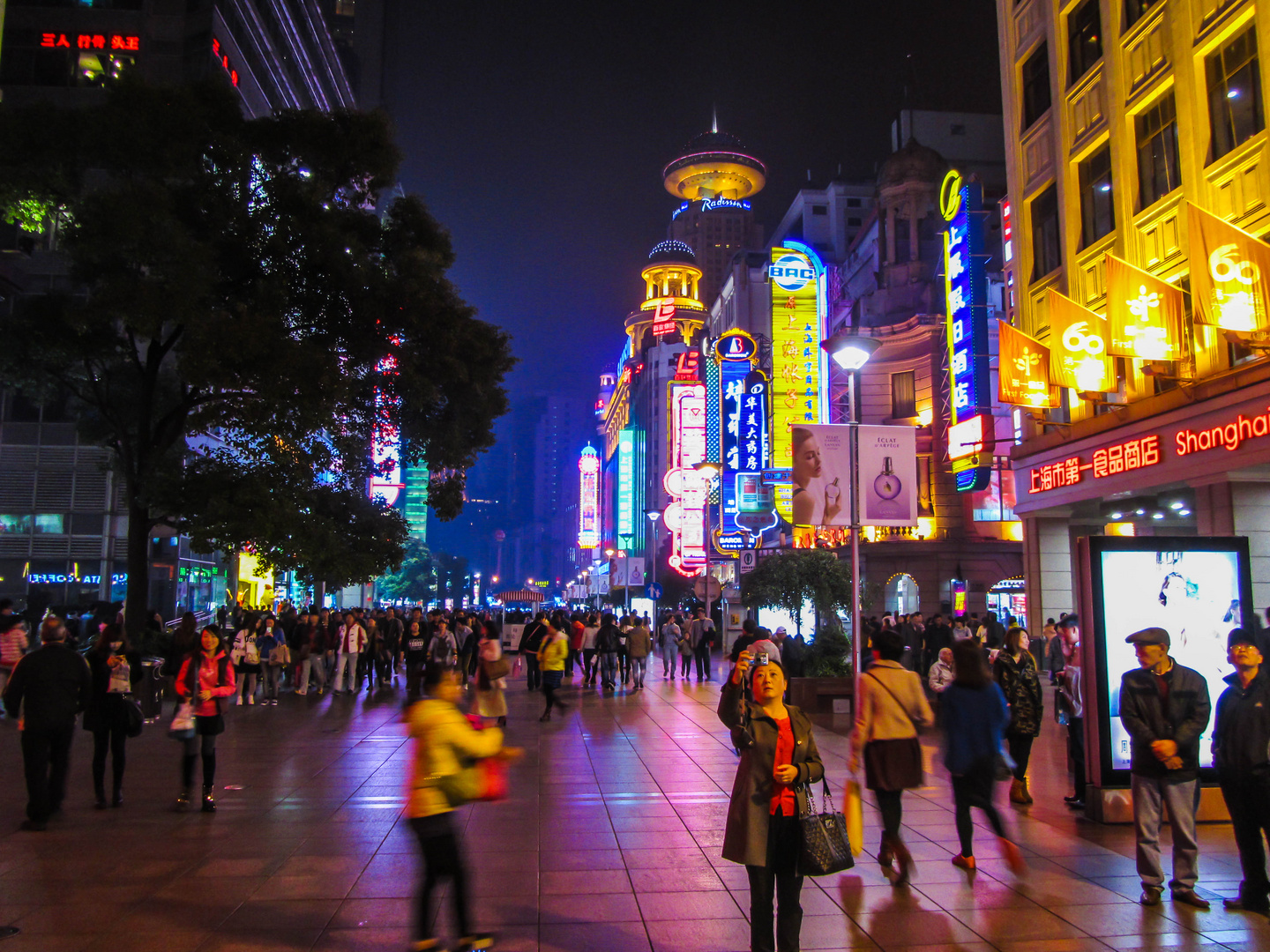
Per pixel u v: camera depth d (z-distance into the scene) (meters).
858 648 11.28
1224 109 19.36
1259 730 6.32
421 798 5.52
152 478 19.55
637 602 55.28
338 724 16.30
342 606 65.31
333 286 19.38
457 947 5.47
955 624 24.02
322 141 20.25
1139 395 21.88
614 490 161.12
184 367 17.00
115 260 17.36
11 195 18.48
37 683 8.61
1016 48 28.80
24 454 36.94
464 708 18.48
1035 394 23.48
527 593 59.16
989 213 51.56
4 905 6.39
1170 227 21.05
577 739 14.58
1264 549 18.62
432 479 22.86
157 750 13.32
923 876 7.20
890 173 46.69
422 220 21.50
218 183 19.34
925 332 42.72
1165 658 6.75
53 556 36.44
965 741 7.12
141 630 19.80
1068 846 8.07
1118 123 22.91
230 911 6.28
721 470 48.56
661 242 168.75
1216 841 8.26
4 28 41.06
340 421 21.19
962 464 32.44
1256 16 18.31
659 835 8.45
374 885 6.87
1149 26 21.86
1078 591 9.30
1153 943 5.78
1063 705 11.33
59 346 19.61
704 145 183.25
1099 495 23.19
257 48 48.97
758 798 5.26
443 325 20.56
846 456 12.41
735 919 6.21
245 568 44.69
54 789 8.83
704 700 20.73
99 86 41.16
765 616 28.25
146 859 7.55
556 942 5.76
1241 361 18.62
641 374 146.38
